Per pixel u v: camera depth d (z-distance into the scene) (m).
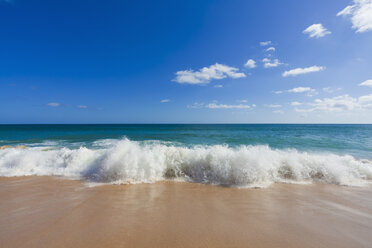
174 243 1.95
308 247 1.90
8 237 2.04
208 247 1.89
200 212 2.70
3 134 20.94
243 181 4.09
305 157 4.83
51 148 9.60
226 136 18.27
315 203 3.07
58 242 1.95
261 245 1.93
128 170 4.30
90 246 1.88
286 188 3.81
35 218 2.48
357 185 4.01
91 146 10.45
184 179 4.32
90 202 3.03
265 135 19.53
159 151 5.00
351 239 2.05
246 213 2.68
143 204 2.97
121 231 2.16
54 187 3.77
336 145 11.65
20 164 5.07
